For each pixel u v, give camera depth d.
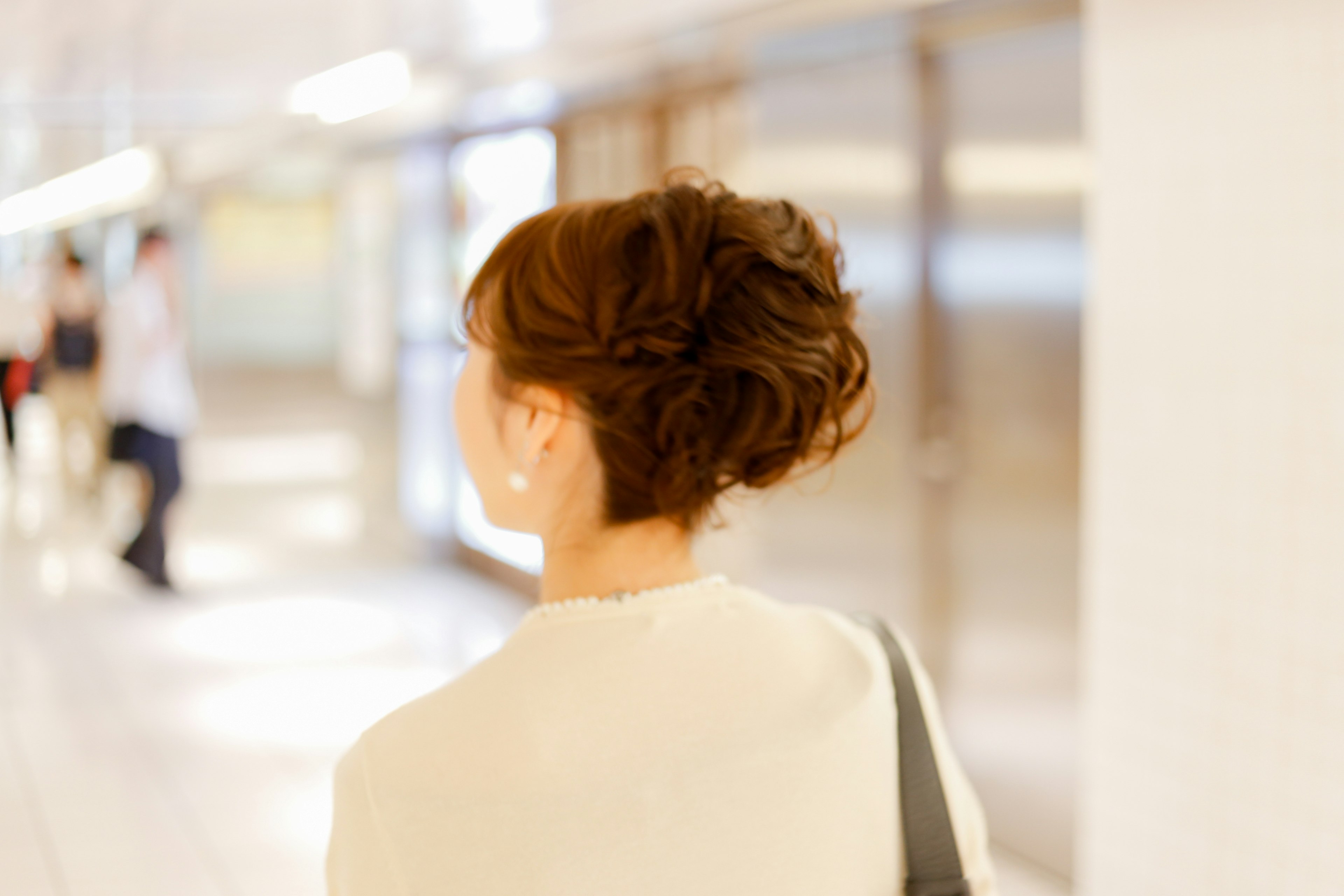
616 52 4.23
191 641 6.27
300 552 8.20
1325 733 2.69
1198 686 2.99
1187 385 2.96
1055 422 3.66
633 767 0.80
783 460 0.85
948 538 4.09
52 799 4.30
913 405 4.11
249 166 7.95
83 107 5.34
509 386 0.85
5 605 6.93
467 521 7.77
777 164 4.60
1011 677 3.90
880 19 3.74
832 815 0.85
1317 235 2.63
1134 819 3.20
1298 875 2.77
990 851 4.00
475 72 4.53
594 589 0.88
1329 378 2.62
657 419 0.81
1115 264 3.15
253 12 3.47
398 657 6.01
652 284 0.80
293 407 8.45
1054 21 3.54
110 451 7.09
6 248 12.65
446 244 7.34
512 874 0.77
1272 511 2.77
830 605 4.51
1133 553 3.15
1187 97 2.91
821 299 0.85
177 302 7.08
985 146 3.85
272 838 4.01
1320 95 2.60
